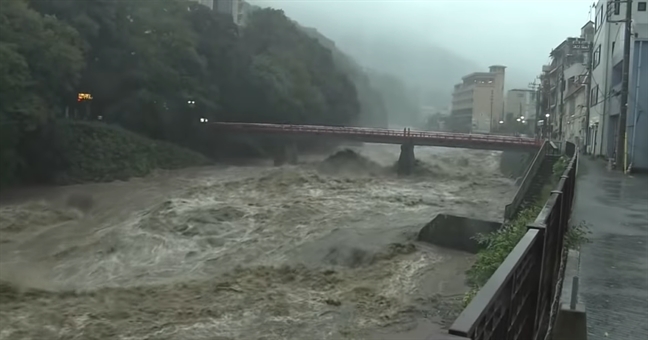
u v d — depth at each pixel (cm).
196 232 2686
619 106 3234
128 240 2577
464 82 14850
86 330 1523
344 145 7831
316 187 4041
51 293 1827
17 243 2578
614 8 3831
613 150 3469
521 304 438
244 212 3058
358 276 2081
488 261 1459
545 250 559
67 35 4488
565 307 633
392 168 5775
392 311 1711
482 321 288
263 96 6956
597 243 1081
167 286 1922
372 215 3114
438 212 3200
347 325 1605
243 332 1543
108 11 5344
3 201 3503
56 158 4309
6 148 3831
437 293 1877
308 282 1989
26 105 3916
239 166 5725
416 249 2409
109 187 4162
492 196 3997
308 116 7775
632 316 682
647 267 903
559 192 781
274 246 2480
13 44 3888
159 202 3450
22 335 1480
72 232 2805
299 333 1547
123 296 1806
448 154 7581
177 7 6481
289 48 8150
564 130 6675
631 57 2914
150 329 1543
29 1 4734
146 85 5625
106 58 5388
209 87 6347
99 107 5591
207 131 6234
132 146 5044
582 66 5994
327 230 2728
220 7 9688
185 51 5959
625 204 1584
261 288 1909
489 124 12862
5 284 1891
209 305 1731
